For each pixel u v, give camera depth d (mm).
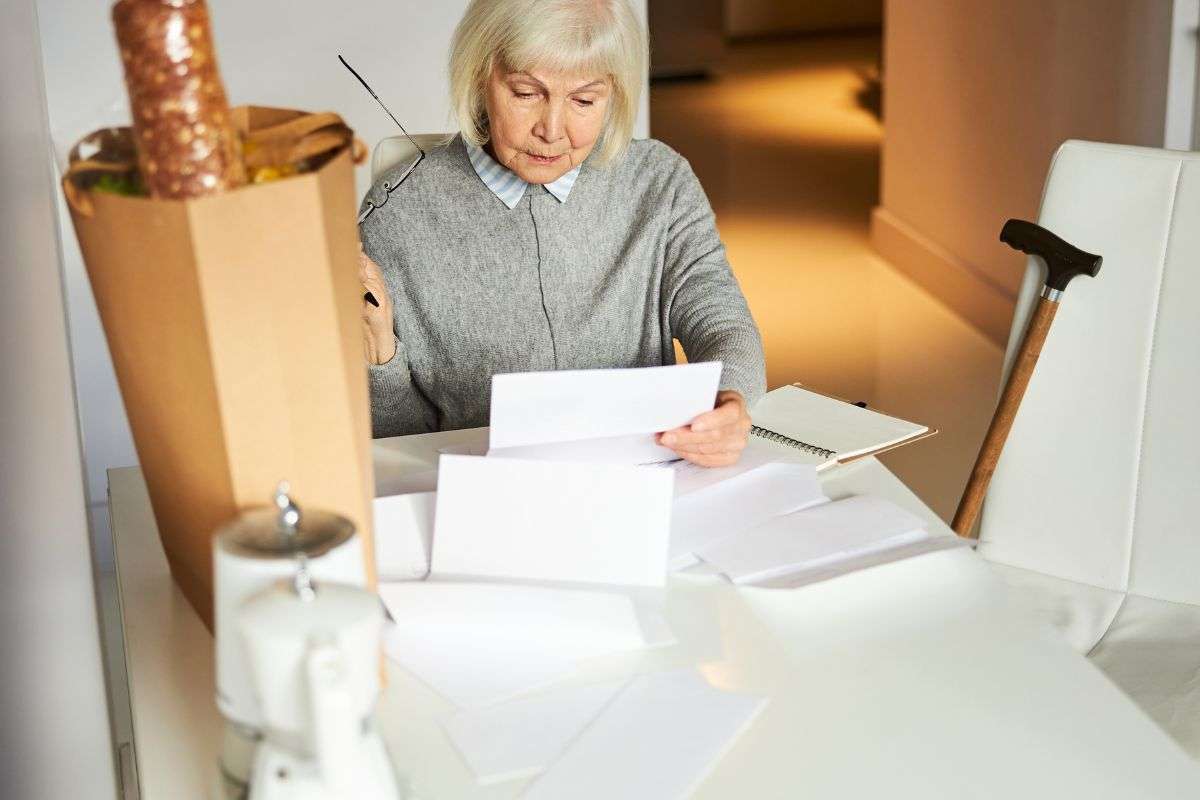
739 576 1124
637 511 1133
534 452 1233
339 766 670
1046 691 965
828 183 5566
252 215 771
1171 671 1442
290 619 682
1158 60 2900
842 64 8305
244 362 804
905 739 910
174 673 997
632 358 1755
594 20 1438
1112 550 1626
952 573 1131
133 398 905
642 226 1715
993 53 3668
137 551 1194
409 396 1707
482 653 1007
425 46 2740
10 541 895
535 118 1502
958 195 3967
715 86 7848
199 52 750
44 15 2410
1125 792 857
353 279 860
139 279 795
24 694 892
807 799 850
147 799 861
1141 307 1580
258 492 844
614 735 910
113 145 874
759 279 4375
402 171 1683
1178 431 1568
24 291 956
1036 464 1661
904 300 4129
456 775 874
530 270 1694
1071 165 1609
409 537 1171
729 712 936
